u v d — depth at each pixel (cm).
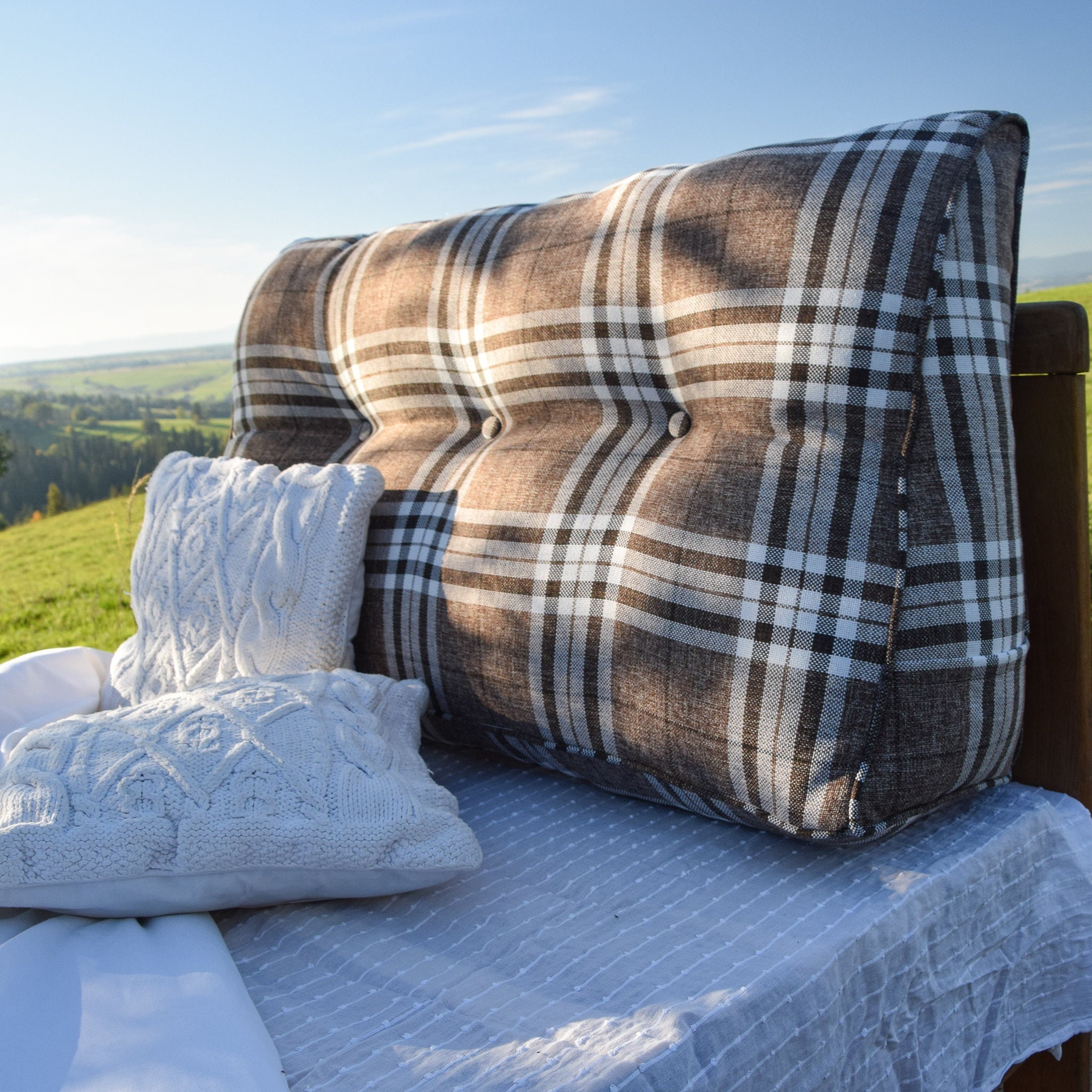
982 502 73
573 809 88
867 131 79
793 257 74
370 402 124
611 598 82
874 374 71
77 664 106
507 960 61
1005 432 77
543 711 88
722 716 73
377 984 59
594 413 98
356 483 103
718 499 76
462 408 113
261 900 67
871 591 69
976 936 74
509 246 104
